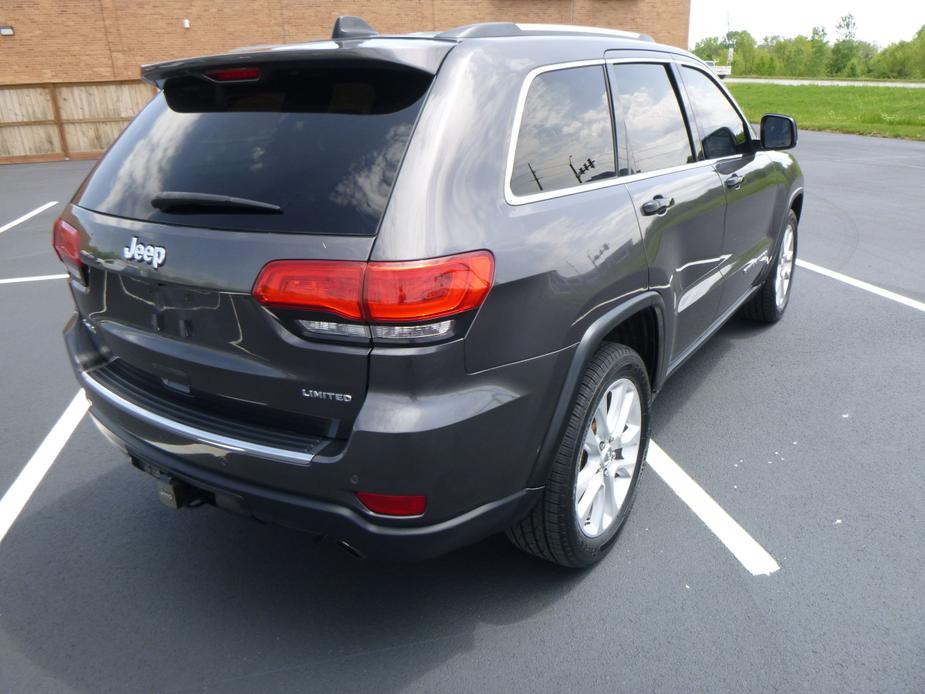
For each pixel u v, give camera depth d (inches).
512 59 93.6
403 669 92.9
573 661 93.3
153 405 95.4
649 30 1042.1
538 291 86.0
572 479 97.0
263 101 91.0
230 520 126.1
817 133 778.2
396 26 970.1
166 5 879.7
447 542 85.5
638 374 110.4
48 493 134.6
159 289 89.0
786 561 110.7
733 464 138.0
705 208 132.3
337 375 78.9
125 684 91.7
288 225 79.4
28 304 247.6
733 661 92.4
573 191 97.7
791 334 201.9
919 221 340.5
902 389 166.7
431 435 77.8
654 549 114.3
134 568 113.7
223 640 98.6
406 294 74.7
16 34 838.5
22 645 98.1
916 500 125.4
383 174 78.8
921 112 1006.4
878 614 99.6
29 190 524.1
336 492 81.1
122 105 780.6
